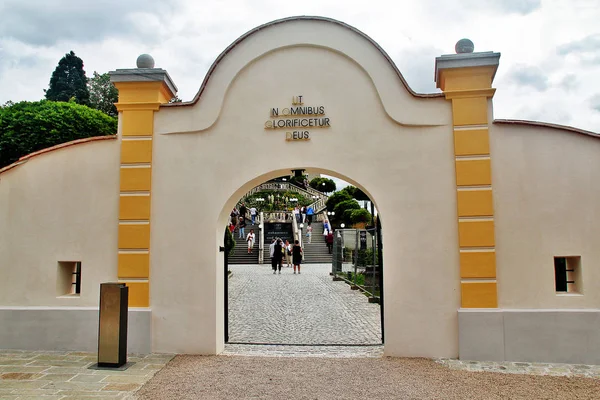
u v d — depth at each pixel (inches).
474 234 271.9
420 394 209.9
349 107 289.1
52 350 287.0
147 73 298.5
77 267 310.7
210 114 294.8
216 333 283.3
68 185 299.9
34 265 295.6
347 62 292.0
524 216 272.7
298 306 486.0
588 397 207.3
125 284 263.6
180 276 287.0
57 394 208.2
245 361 265.6
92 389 215.2
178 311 285.0
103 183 298.5
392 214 279.9
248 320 409.1
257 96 295.0
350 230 699.4
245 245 1170.0
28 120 482.3
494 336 265.1
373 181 283.3
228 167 291.9
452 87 283.3
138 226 290.7
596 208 270.2
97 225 295.7
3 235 298.8
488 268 269.0
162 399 202.2
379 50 289.1
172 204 292.4
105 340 253.9
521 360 262.8
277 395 207.6
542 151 275.9
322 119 289.4
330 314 438.9
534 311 264.8
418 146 282.7
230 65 297.1
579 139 274.7
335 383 224.7
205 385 221.3
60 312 289.1
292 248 927.0
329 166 286.0
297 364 258.5
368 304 498.0
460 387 219.6
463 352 265.7
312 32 294.0
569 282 279.1
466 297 268.8
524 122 276.7
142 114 298.8
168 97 322.0
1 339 290.0
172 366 254.4
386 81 287.7
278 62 295.9
